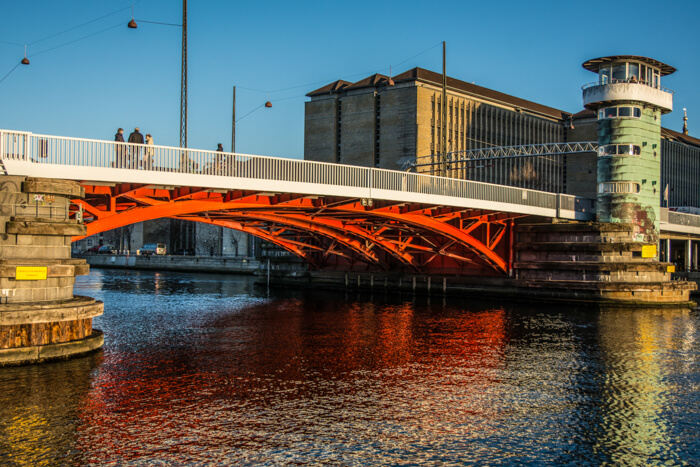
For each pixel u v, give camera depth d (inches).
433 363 1077.1
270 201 1390.3
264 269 2778.1
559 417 793.6
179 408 796.6
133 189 1126.4
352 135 4505.4
